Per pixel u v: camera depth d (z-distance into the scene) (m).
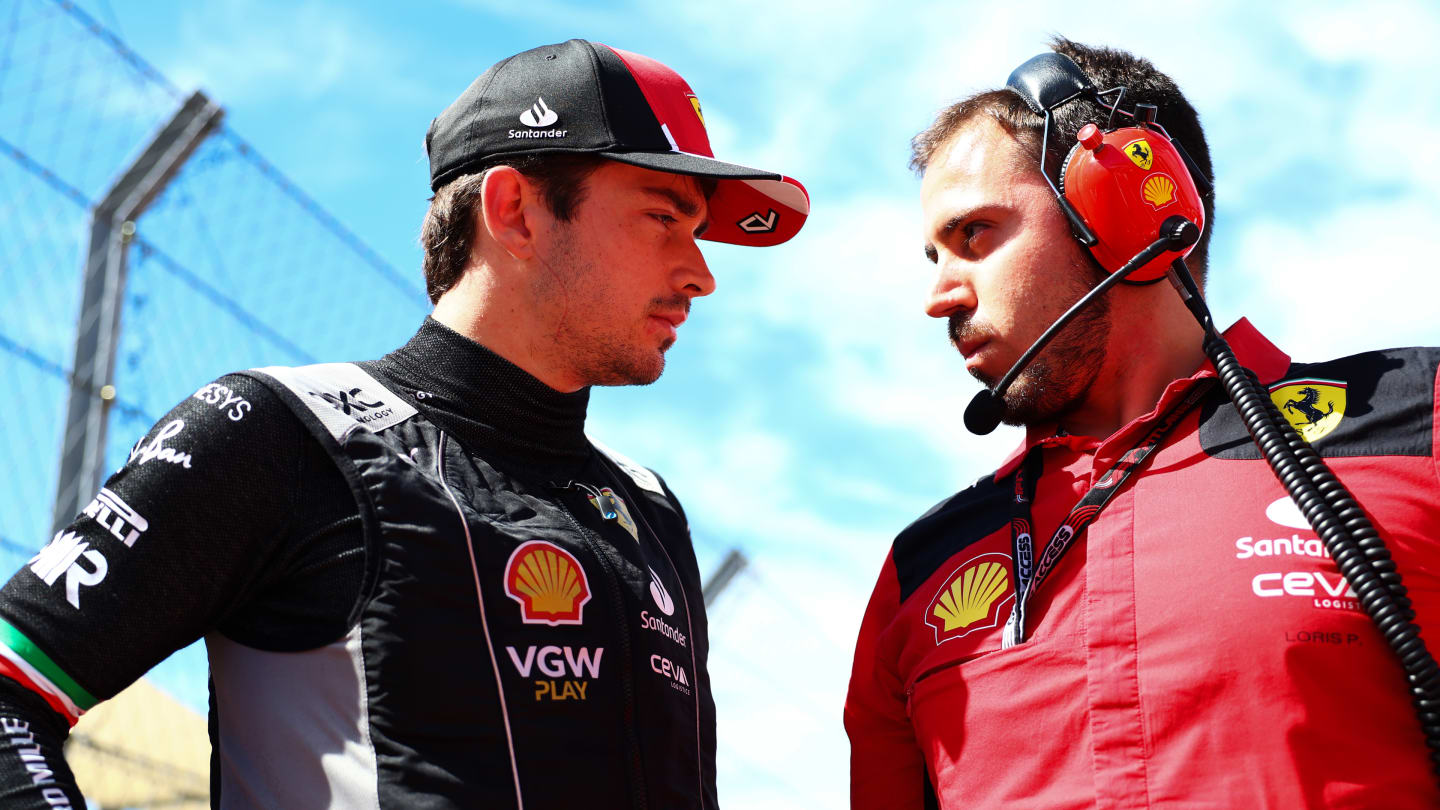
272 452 1.65
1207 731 1.60
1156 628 1.67
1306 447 1.67
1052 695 1.72
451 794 1.54
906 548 2.08
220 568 1.61
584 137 1.88
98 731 3.74
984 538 1.94
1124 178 1.83
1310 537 1.65
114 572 1.57
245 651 1.65
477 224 1.92
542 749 1.61
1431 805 1.53
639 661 1.75
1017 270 1.91
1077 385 1.93
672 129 1.93
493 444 1.82
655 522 2.04
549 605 1.69
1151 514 1.75
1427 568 1.60
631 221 1.90
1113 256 1.86
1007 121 1.96
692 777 1.78
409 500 1.66
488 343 1.88
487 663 1.62
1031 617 1.79
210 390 1.69
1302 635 1.59
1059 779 1.68
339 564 1.62
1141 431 1.83
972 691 1.80
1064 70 1.97
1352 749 1.55
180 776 3.85
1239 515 1.70
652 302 1.92
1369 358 1.79
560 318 1.88
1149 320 1.91
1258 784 1.56
